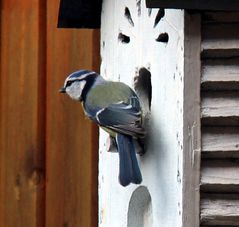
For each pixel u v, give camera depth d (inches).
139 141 228.1
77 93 238.5
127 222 241.4
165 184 219.3
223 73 209.5
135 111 223.8
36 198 283.4
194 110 209.0
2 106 287.9
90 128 279.7
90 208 279.6
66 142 281.9
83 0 262.1
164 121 220.4
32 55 285.3
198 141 208.8
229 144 209.2
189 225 208.5
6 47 287.6
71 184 281.4
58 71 283.1
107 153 254.4
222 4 206.8
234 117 208.8
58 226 282.7
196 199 208.5
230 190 209.6
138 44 235.8
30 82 285.3
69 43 281.9
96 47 278.7
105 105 228.1
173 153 215.0
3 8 287.7
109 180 252.8
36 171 284.2
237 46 209.3
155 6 206.5
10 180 286.0
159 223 222.2
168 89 217.8
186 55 209.2
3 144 287.6
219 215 208.8
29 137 284.7
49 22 284.2
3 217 286.2
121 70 245.6
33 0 285.4
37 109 284.5
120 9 245.6
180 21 211.0
